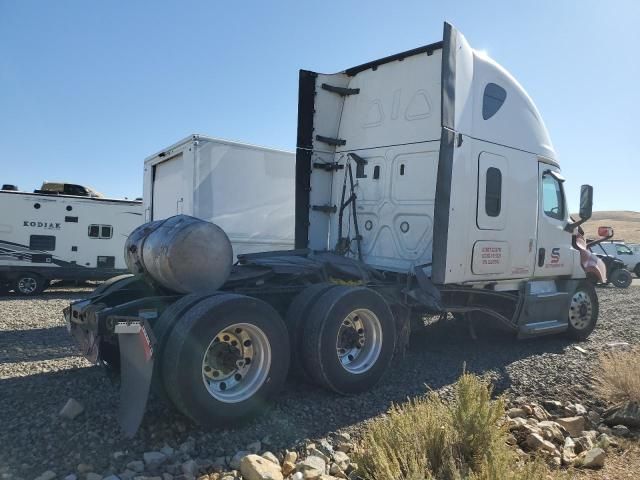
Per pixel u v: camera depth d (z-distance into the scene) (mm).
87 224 16344
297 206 7512
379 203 7125
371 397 5164
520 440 4344
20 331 8742
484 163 6566
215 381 4340
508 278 7090
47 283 16344
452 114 5949
